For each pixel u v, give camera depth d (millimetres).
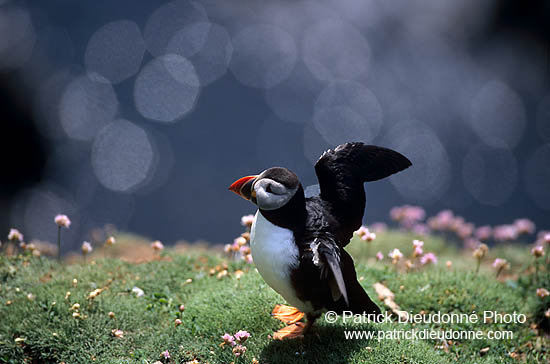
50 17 23547
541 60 24953
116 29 23719
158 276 6832
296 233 4633
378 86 23375
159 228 16000
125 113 20156
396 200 18297
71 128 18906
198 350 5219
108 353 5281
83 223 15789
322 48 25156
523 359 5812
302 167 19031
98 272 6766
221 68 23125
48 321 5516
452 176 19391
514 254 9266
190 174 18156
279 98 22109
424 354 5164
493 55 25906
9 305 5852
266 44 24688
